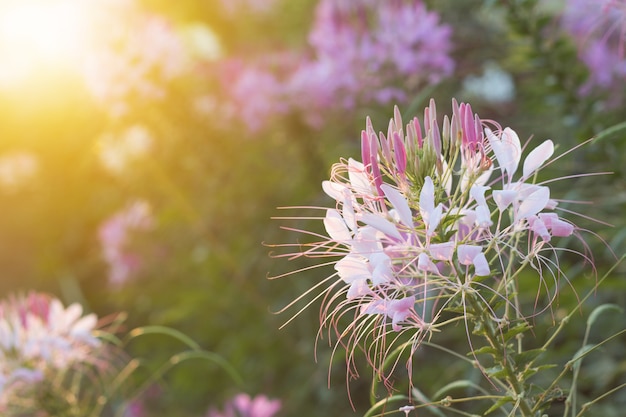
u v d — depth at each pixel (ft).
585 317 3.55
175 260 5.66
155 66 5.14
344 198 2.12
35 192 7.97
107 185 7.17
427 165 2.15
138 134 5.54
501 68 4.61
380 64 4.18
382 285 2.14
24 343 2.88
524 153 3.93
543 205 2.03
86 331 2.90
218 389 5.20
